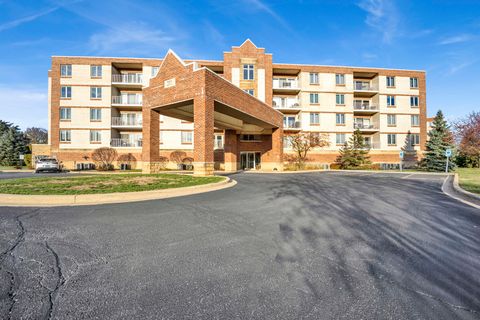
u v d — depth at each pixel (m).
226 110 17.44
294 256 3.55
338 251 3.74
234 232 4.62
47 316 2.18
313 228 4.90
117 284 2.73
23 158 32.75
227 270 3.10
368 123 36.81
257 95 31.08
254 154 31.12
